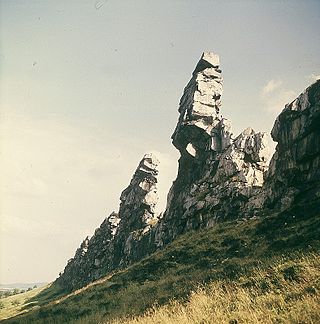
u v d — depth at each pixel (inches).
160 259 1402.6
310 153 1349.7
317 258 673.0
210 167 2053.4
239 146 1921.8
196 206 1854.1
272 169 1625.2
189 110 2285.9
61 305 1283.2
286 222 1166.3
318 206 1159.6
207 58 2442.2
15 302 3430.1
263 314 463.8
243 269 828.6
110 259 2923.2
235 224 1475.1
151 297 928.3
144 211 2822.3
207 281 864.3
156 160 3093.0
